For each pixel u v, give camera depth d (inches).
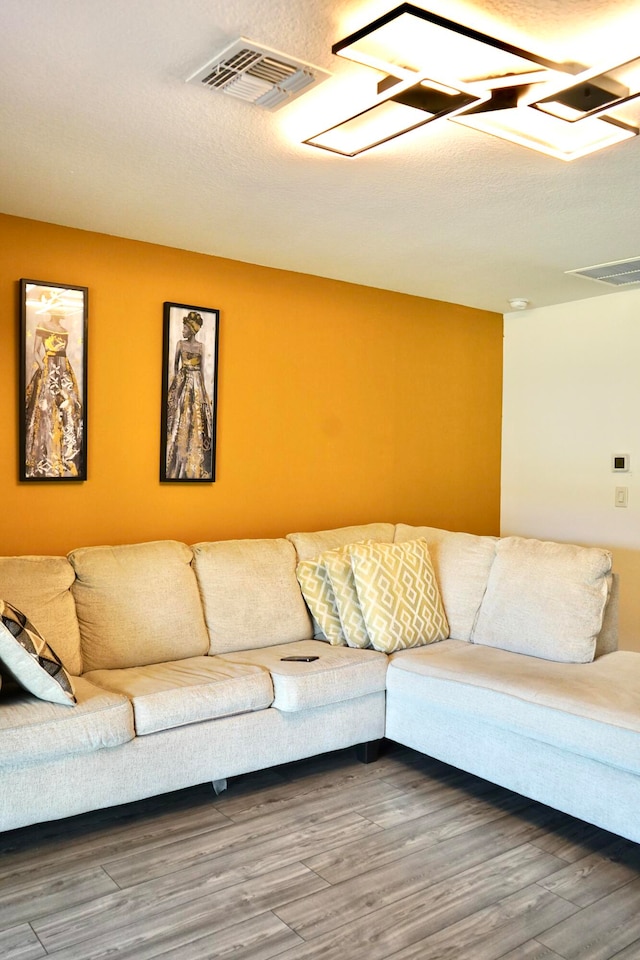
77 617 123.1
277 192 118.3
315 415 171.6
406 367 187.8
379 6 71.0
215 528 157.1
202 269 153.4
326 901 88.7
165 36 75.4
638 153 100.7
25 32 74.4
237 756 113.8
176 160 106.3
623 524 181.3
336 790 120.7
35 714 95.8
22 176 113.1
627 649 179.8
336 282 174.1
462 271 165.0
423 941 81.7
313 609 143.9
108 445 142.7
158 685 110.3
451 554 152.9
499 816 112.3
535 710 107.3
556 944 81.7
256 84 83.7
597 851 102.2
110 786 101.6
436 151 101.3
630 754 96.3
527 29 75.4
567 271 162.9
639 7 71.5
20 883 91.6
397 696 129.6
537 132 95.3
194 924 83.8
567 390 193.3
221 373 156.8
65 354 135.8
